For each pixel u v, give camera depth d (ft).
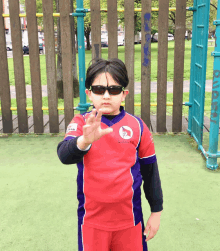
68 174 12.28
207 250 7.82
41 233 8.59
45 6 15.79
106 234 4.86
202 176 11.93
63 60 16.44
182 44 16.06
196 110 15.53
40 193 10.80
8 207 9.93
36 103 16.93
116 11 15.62
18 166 13.10
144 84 16.71
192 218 9.19
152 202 5.37
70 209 9.77
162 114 16.92
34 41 16.24
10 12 15.87
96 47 16.06
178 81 16.52
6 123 17.28
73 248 7.95
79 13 15.33
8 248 7.98
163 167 12.76
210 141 12.29
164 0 15.49
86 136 4.02
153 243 8.09
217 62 11.37
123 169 4.69
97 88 4.55
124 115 4.92
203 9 13.51
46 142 15.98
